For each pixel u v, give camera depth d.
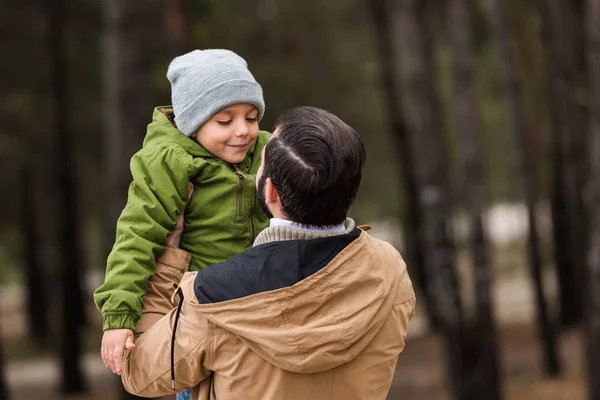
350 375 3.32
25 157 29.12
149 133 3.80
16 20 28.72
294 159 3.27
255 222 3.78
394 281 3.41
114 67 12.24
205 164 3.68
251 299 3.19
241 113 3.72
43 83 28.86
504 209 58.72
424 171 15.16
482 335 15.12
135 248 3.52
